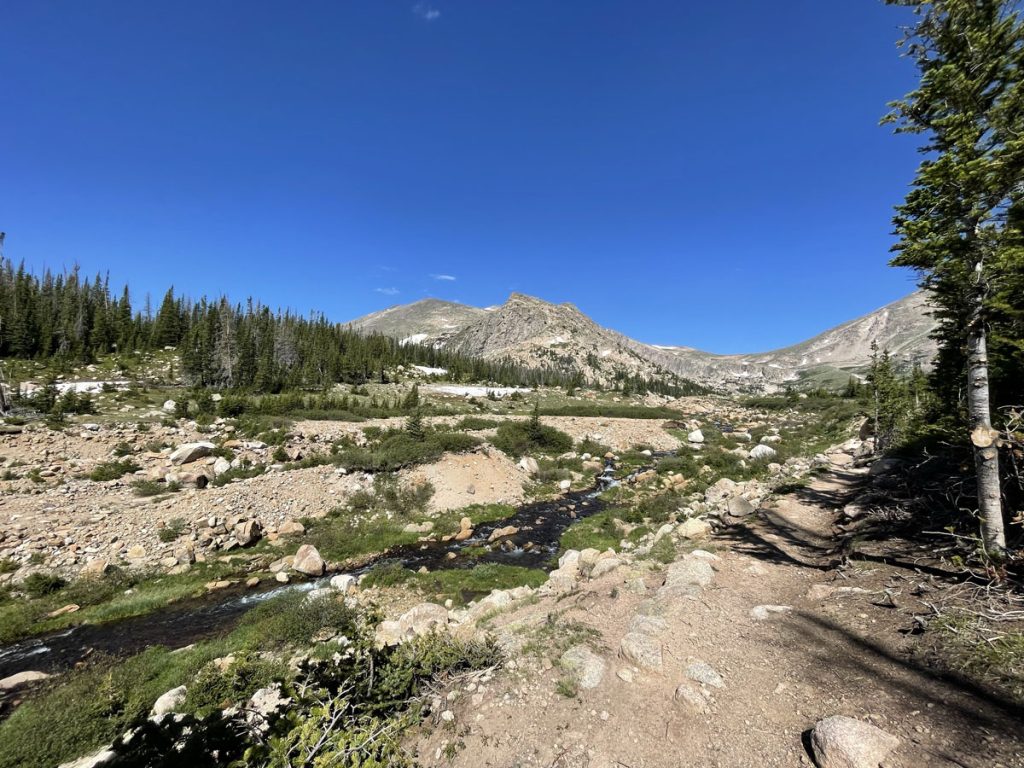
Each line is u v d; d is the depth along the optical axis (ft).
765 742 16.88
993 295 25.73
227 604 48.34
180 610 47.09
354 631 22.17
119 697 29.45
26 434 86.43
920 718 16.15
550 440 140.87
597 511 83.87
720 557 38.14
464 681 22.47
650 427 189.06
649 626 24.75
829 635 23.35
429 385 333.01
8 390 133.59
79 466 79.92
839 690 18.81
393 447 97.19
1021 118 23.98
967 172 23.72
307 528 70.74
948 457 44.34
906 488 44.16
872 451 84.84
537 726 19.07
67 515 60.29
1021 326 27.37
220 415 134.72
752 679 20.59
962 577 25.71
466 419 166.40
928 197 26.78
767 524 47.11
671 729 18.15
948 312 28.60
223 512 67.62
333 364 278.46
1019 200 24.08
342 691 18.62
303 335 326.44
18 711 29.40
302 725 14.47
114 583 51.24
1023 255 23.12
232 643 38.24
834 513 48.78
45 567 51.42
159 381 200.34
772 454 106.01
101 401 139.23
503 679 22.24
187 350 217.36
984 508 25.66
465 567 58.08
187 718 16.52
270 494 74.95
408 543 67.82
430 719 20.10
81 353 209.46
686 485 87.97
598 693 20.70
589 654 23.21
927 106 26.78
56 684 33.12
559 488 101.14
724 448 137.69
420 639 24.18
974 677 17.62
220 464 85.05
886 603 25.26
